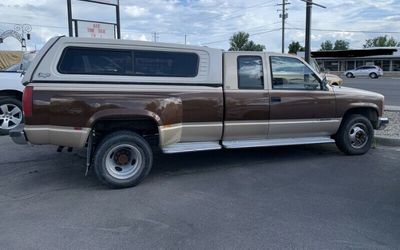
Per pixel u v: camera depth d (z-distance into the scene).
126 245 3.70
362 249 3.62
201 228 4.07
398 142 7.97
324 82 6.82
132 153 5.43
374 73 48.59
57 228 4.07
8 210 4.58
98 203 4.80
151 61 5.63
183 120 5.84
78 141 5.16
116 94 5.26
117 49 5.45
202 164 6.59
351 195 5.05
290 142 6.69
